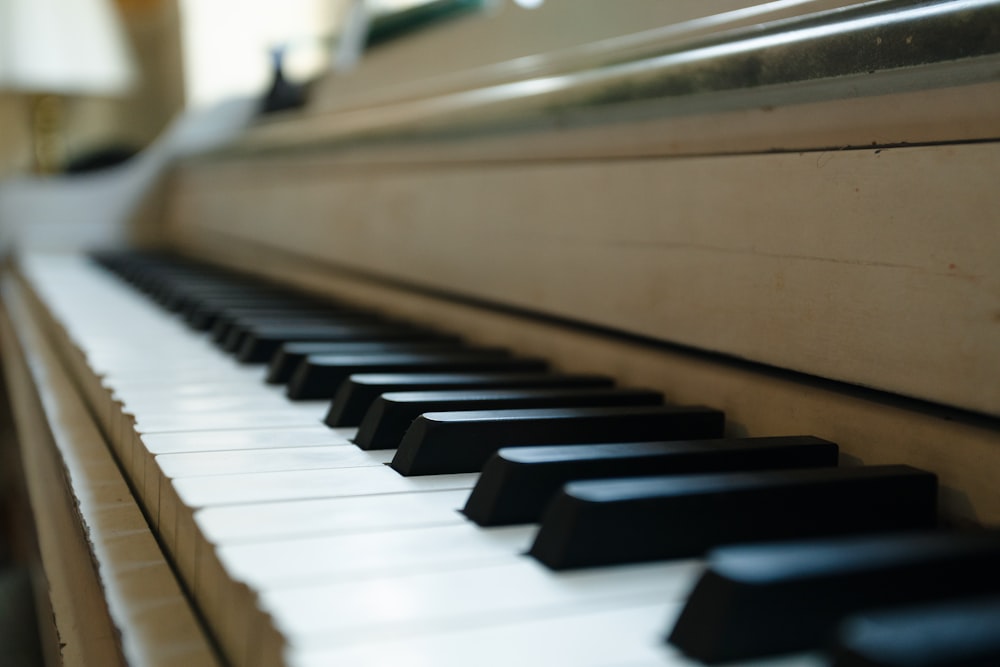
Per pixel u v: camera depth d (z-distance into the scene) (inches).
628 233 18.5
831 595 10.1
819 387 14.9
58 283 37.1
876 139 14.2
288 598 10.8
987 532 10.9
